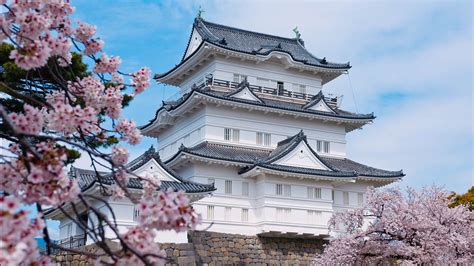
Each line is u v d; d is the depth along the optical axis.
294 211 38.66
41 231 5.16
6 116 5.57
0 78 17.67
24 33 7.04
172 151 46.03
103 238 5.89
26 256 4.97
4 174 6.22
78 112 7.35
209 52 44.16
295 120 44.59
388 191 25.14
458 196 42.59
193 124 43.12
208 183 38.38
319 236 39.19
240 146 41.81
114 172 6.62
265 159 39.41
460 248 23.05
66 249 6.26
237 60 45.62
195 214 6.21
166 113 45.47
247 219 38.66
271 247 38.19
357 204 42.78
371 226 24.77
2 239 4.48
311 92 48.41
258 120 43.09
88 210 6.00
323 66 47.72
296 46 54.28
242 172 39.09
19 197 6.01
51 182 5.96
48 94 9.47
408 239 23.66
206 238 35.62
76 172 32.97
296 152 39.72
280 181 38.97
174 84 50.62
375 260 24.61
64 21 8.70
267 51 45.56
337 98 48.62
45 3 8.15
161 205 5.96
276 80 47.09
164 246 30.62
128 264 5.94
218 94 42.03
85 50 9.12
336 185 42.12
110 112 9.21
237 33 51.88
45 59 6.59
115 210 29.67
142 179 7.71
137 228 6.05
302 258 39.06
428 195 24.84
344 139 46.31
